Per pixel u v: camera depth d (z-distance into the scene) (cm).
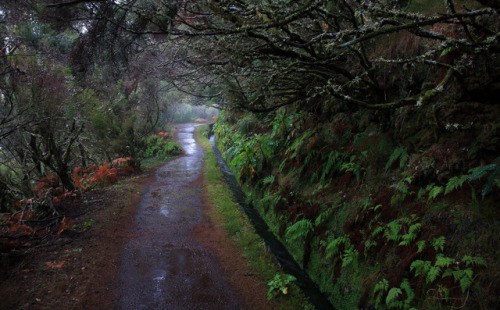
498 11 203
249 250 488
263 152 752
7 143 761
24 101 638
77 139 862
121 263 441
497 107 291
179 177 980
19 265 405
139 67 704
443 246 272
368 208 378
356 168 438
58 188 678
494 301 215
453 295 241
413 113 385
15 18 411
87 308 338
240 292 380
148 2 374
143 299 363
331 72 512
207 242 515
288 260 470
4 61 580
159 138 1535
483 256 240
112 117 1018
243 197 791
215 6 321
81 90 787
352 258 349
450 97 330
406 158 367
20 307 326
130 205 691
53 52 649
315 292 390
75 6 342
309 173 548
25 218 532
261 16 367
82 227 546
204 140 1891
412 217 313
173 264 443
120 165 998
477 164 288
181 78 712
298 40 411
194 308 350
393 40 441
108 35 474
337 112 564
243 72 586
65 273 398
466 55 300
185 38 434
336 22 409
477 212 263
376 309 293
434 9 389
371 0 271
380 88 440
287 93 647
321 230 434
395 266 301
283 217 538
